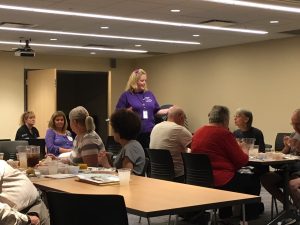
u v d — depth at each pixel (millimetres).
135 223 5375
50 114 11031
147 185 2764
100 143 3922
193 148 4531
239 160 4375
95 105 13945
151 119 5270
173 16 7277
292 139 5266
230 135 4418
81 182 2863
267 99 10023
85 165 3486
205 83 11547
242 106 10578
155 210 2049
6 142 5488
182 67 12242
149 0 6148
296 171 5199
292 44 9484
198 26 8172
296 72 9422
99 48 11281
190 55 11984
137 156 3436
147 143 5215
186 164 4547
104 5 6480
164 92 12812
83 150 3855
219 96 11164
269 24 7961
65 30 8641
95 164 3861
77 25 8117
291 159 4645
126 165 3422
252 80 10352
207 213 4965
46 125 11172
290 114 9539
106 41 10094
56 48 11234
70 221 2070
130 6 6543
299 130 5293
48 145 5980
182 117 5082
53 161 3525
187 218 5098
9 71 11977
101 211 1993
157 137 4961
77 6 6555
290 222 4906
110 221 1992
